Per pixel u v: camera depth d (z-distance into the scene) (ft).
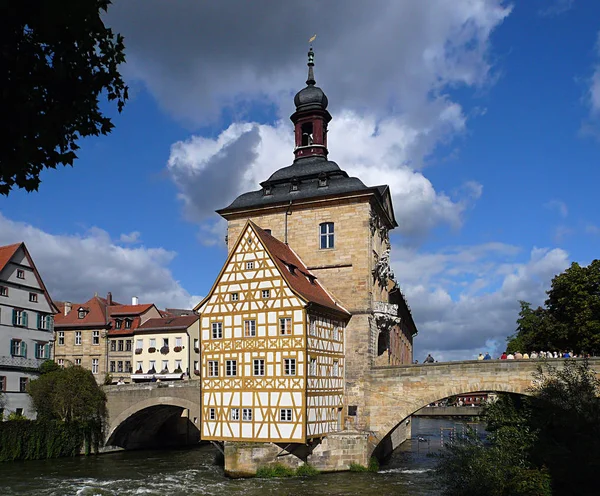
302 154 170.19
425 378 132.36
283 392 121.29
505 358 137.90
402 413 133.90
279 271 125.49
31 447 151.64
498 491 72.13
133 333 238.07
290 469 122.72
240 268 130.52
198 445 199.31
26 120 23.16
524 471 73.51
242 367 126.41
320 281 149.48
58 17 22.38
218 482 118.62
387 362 160.35
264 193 162.61
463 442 81.97
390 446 168.35
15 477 126.93
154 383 167.84
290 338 122.31
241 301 129.08
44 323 185.37
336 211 151.33
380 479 118.62
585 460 73.92
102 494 108.88
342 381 139.74
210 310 132.36
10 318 170.40
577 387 83.87
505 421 102.27
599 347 148.05
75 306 255.91
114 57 25.85
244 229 131.44
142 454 170.19
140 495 107.45
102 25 24.81
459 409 310.24
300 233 154.40
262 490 108.06
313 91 171.94
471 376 127.44
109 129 26.71
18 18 22.02
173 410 184.75
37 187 25.29
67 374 165.68
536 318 191.83
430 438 220.43
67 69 24.12
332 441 127.24
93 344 243.81
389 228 179.22
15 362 170.40
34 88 23.67
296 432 118.83
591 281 150.20
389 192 169.58
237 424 125.08
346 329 143.95
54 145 24.80
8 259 172.14
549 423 85.25
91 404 166.20
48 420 159.53
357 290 145.38
